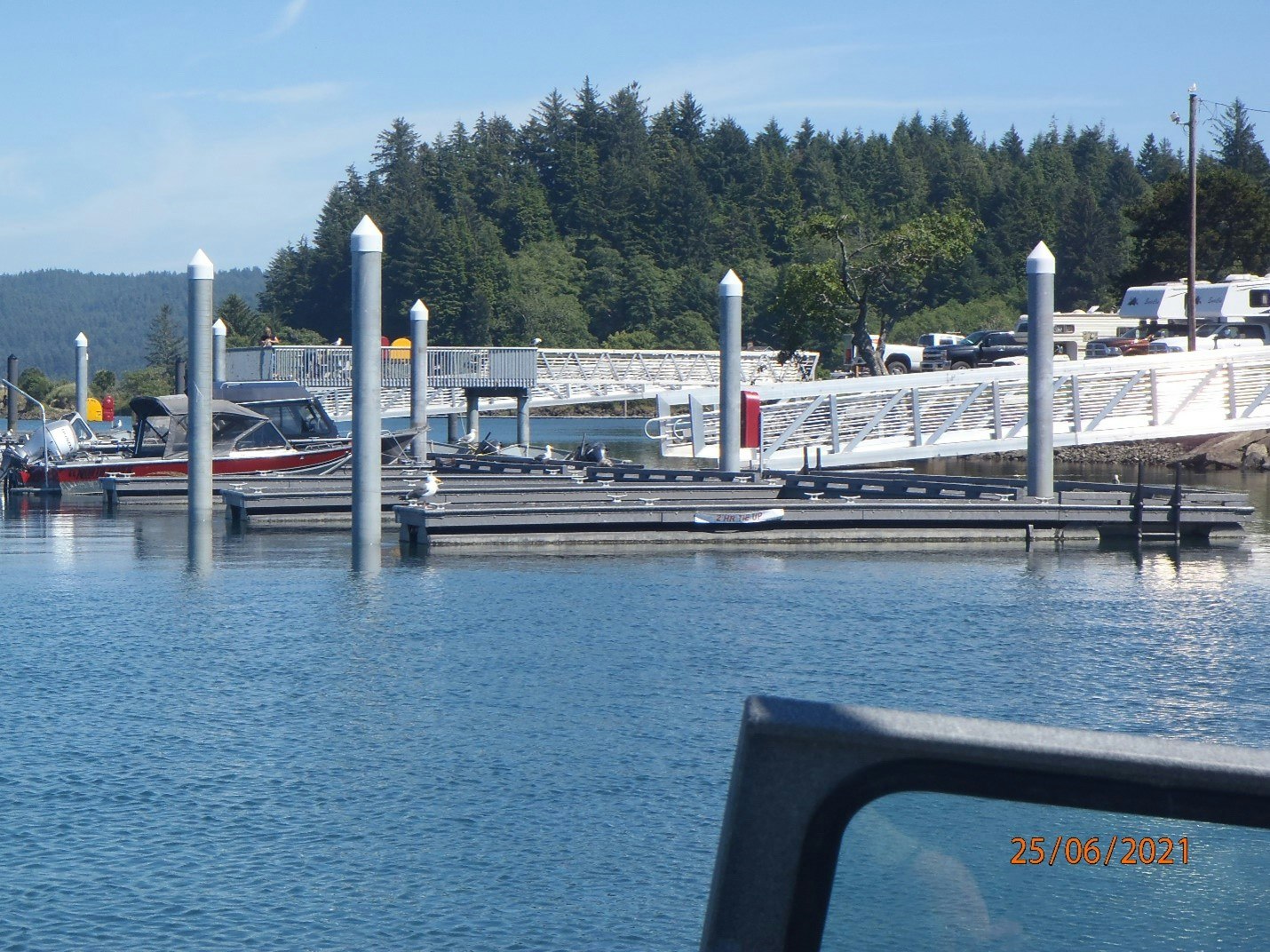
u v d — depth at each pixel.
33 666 15.26
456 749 11.80
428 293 172.62
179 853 9.37
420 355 42.03
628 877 8.96
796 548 26.41
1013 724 2.61
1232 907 2.64
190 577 22.38
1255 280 69.50
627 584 21.41
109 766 11.34
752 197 199.50
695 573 22.80
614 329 179.25
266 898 8.63
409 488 33.03
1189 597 20.47
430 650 16.08
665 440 44.28
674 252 188.00
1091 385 44.81
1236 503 29.27
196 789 10.72
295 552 25.89
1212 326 68.75
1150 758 2.50
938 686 14.24
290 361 56.22
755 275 172.50
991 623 18.05
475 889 8.77
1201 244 101.00
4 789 10.73
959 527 27.48
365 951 7.87
